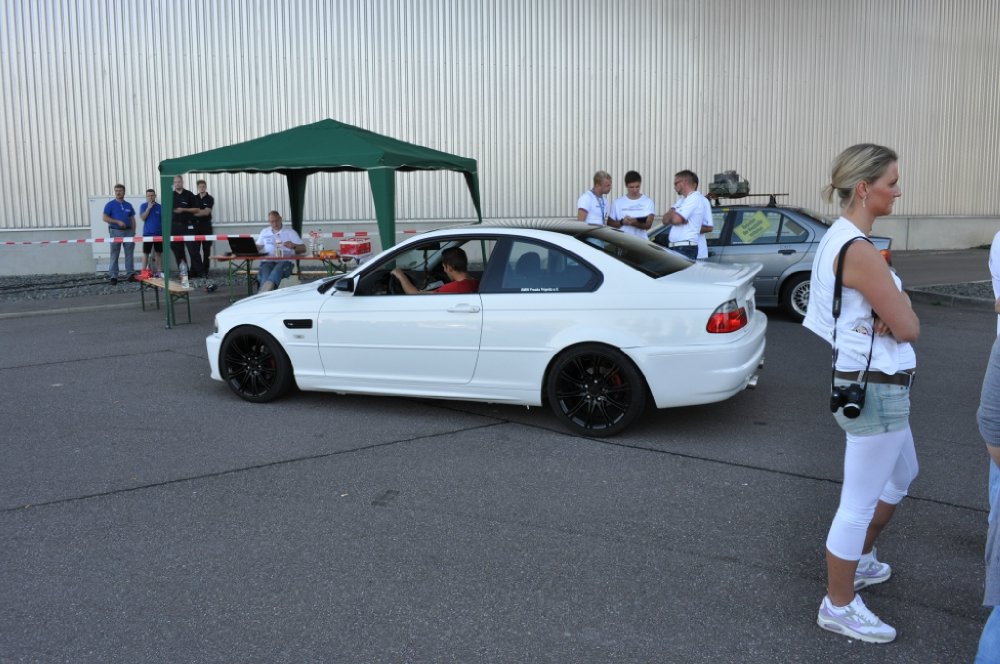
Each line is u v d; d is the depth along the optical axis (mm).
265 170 9562
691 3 19156
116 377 7605
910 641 3059
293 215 13055
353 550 3893
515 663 2951
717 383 5285
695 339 5289
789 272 10016
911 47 21750
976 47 22672
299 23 16875
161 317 11203
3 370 7957
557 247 5684
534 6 18062
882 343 2836
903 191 22359
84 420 6180
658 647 3043
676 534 4016
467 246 6117
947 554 3762
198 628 3219
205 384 7301
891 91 21672
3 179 15867
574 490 4617
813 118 20781
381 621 3250
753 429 5738
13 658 3029
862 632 3047
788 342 8938
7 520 4301
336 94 17203
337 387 6305
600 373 5547
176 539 4039
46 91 15898
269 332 6414
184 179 16625
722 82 19703
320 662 2977
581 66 18500
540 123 18375
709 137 19750
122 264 15953
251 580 3607
